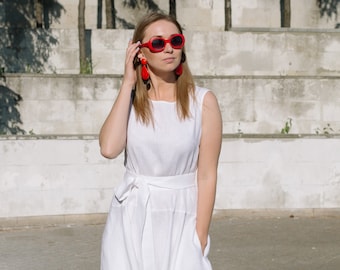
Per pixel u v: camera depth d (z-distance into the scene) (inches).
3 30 687.1
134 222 156.3
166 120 155.9
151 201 156.3
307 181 514.0
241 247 414.6
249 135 508.1
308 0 843.4
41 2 746.2
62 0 788.0
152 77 158.2
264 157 510.3
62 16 788.0
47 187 488.4
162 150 155.3
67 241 438.3
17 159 484.4
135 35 160.1
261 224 486.6
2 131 601.6
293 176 513.0
